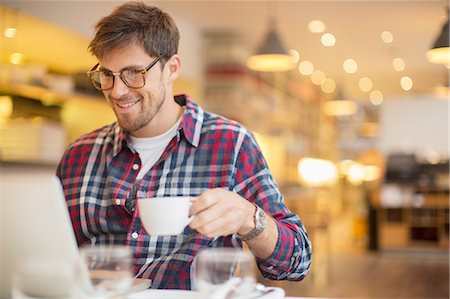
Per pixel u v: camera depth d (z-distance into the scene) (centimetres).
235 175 192
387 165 1091
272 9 718
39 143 505
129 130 188
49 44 573
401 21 771
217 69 859
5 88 524
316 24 793
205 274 132
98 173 200
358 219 1112
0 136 504
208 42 862
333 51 970
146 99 181
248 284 133
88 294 123
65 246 129
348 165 1650
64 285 128
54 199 128
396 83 1279
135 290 152
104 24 179
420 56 1002
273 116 1039
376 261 871
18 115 541
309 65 1100
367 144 1770
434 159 1273
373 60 1046
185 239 186
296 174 1187
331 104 1102
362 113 1706
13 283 131
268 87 1011
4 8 493
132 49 176
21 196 129
